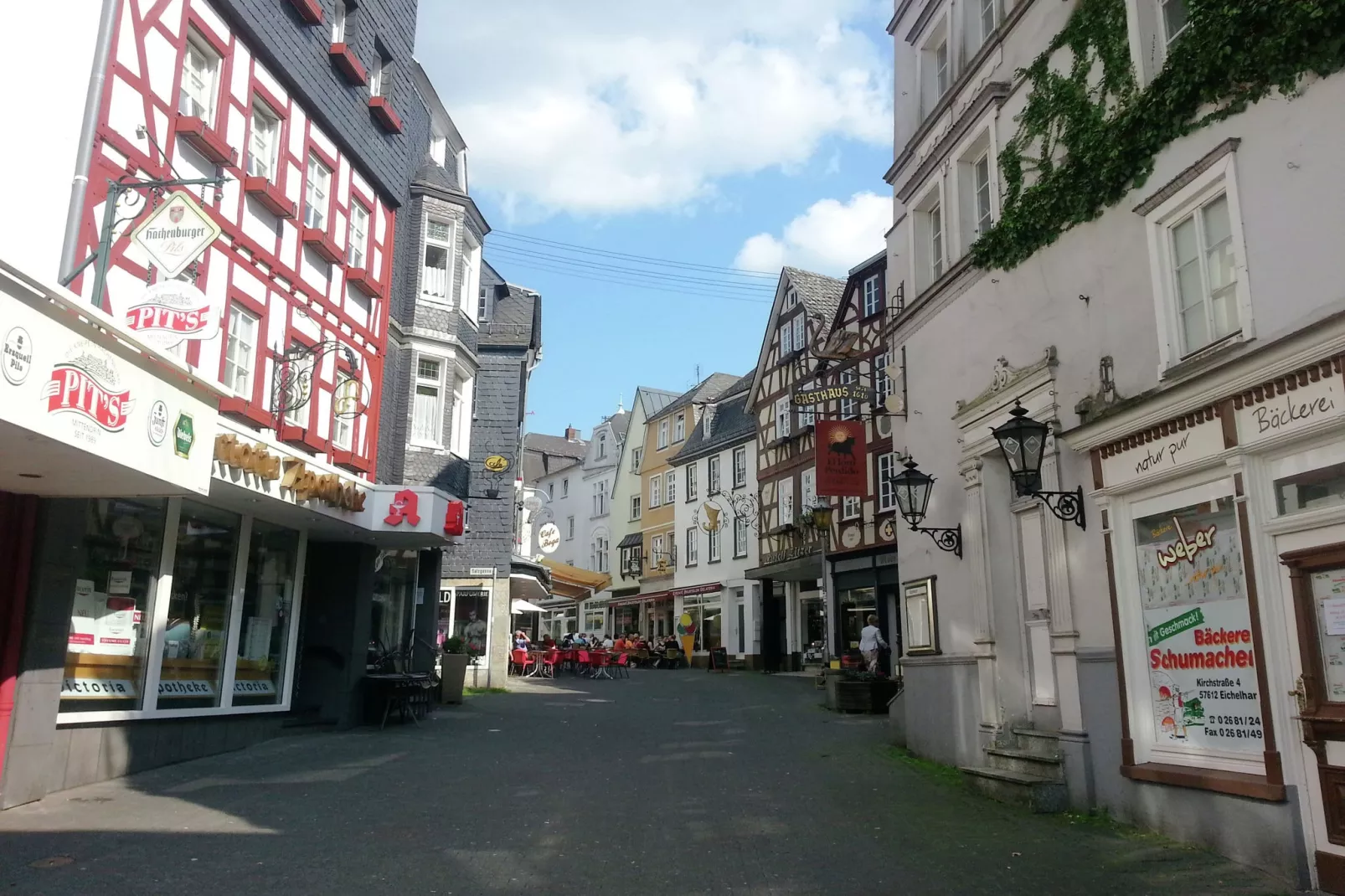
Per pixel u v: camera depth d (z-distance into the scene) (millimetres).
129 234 8430
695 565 40500
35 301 6109
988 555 10422
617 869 6523
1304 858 6125
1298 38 6320
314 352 12250
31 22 8094
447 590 22812
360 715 14719
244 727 12164
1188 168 7406
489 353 23812
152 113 9555
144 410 7461
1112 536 8172
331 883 6066
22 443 6547
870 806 8812
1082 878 6367
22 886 5852
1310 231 6277
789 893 6023
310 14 12781
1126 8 8500
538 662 29031
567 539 57000
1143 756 7809
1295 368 6152
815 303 32406
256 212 11727
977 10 12172
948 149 12055
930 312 12281
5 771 8047
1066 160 9164
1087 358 8742
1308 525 6195
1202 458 7070
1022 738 9688
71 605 8773
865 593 27141
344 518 13180
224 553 11930
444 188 18656
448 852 6875
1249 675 6805
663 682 27594
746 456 37125
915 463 12289
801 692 23719
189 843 6996
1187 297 7621
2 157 7770
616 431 52781
